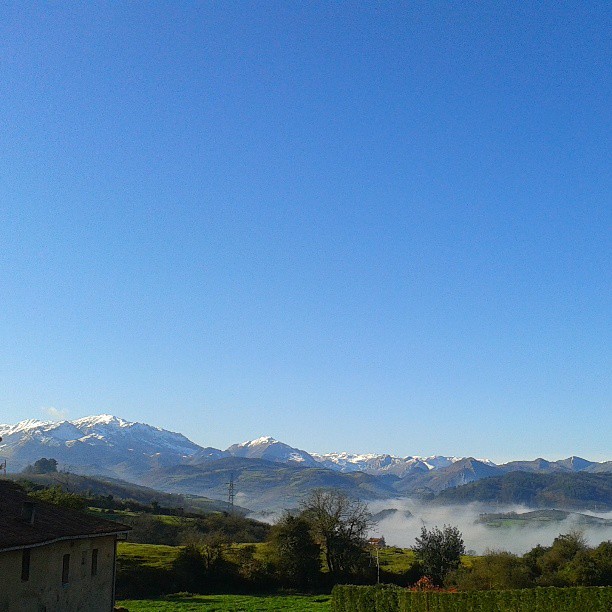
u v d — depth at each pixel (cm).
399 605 6856
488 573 8119
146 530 11881
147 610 7156
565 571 7988
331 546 10025
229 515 16225
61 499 8675
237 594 9131
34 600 3300
